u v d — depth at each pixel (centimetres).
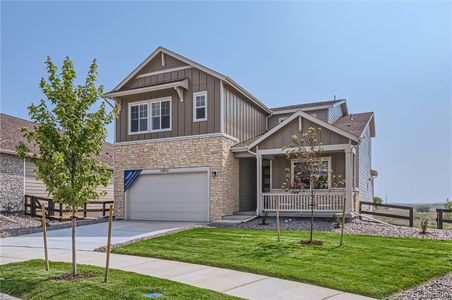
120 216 1812
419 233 1194
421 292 568
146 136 1780
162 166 1722
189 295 547
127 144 1825
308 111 2105
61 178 623
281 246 935
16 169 1936
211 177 1603
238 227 1376
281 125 1548
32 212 1889
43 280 630
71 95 660
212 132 1620
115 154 1853
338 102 2122
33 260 842
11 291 591
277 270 696
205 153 1627
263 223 1412
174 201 1692
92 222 1708
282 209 1595
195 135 1655
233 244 981
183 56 1692
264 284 623
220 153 1594
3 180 1861
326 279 632
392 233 1187
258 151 1605
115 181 1842
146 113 1795
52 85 660
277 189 1736
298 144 1062
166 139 1722
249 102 1923
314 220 1476
